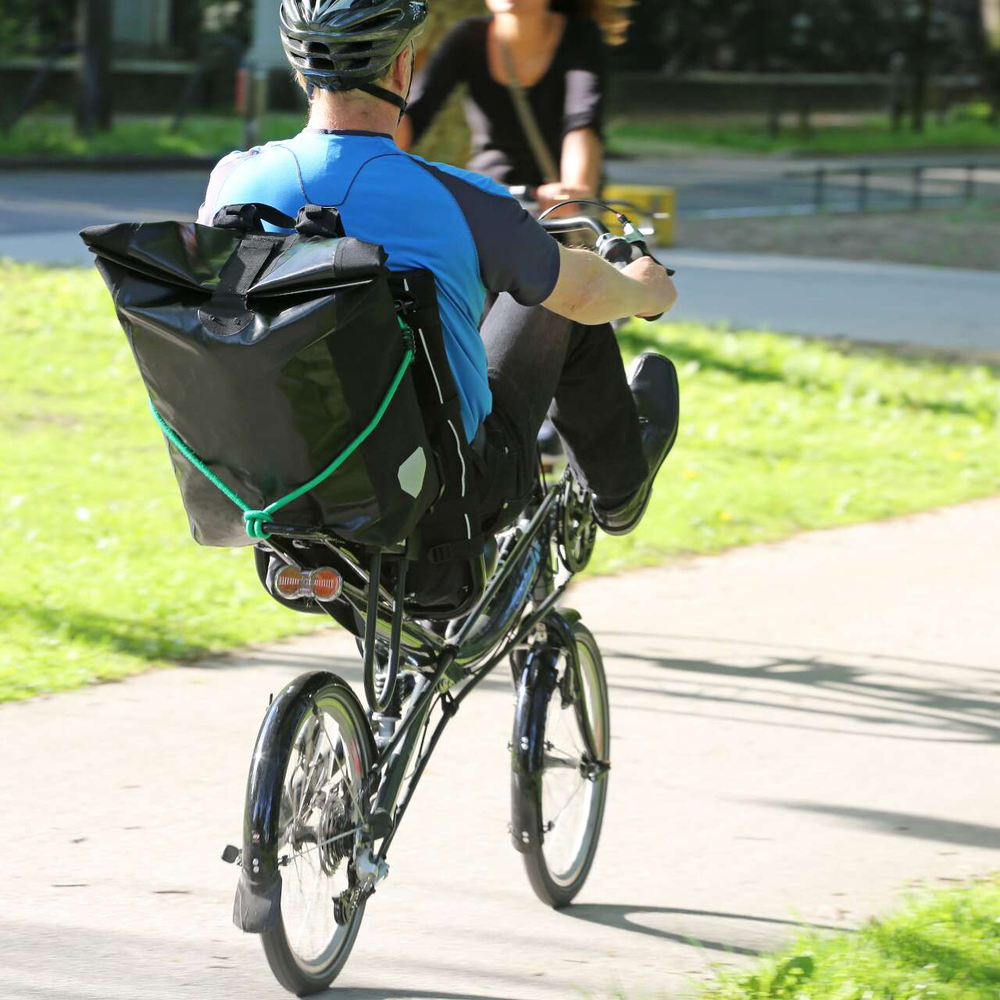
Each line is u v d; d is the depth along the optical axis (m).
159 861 15.40
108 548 25.98
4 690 19.73
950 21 178.25
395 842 16.12
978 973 12.87
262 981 13.20
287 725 11.70
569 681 14.87
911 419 39.44
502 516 12.86
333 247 10.59
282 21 11.86
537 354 13.20
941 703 20.75
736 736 19.39
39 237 62.72
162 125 114.56
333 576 11.52
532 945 14.06
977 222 83.75
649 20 156.50
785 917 14.74
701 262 64.50
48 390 38.28
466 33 21.17
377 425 10.91
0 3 123.56
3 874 14.94
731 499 31.00
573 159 20.62
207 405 10.80
